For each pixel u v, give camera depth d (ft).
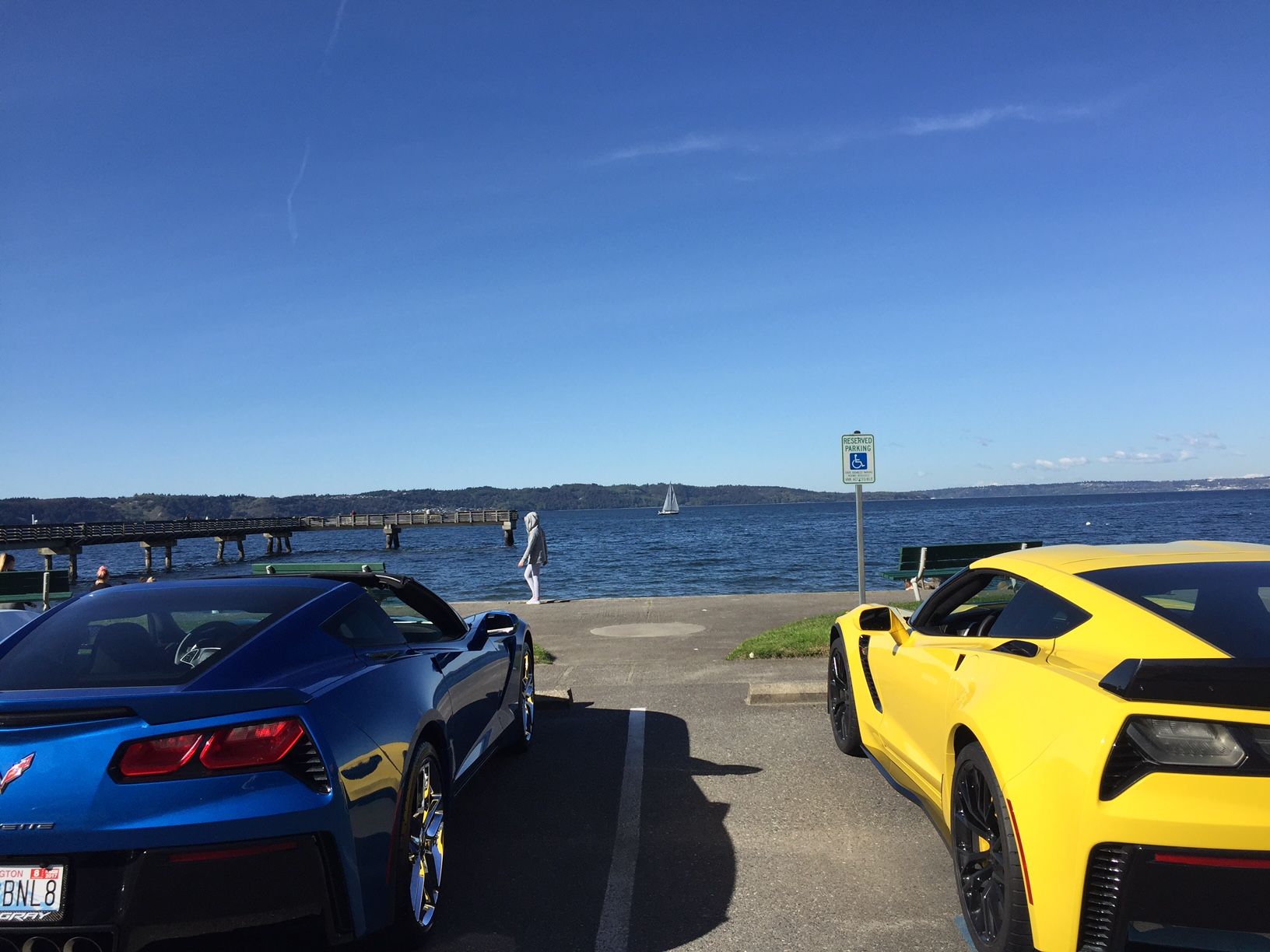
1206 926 8.60
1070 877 9.16
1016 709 10.53
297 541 429.79
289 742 10.00
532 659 22.07
